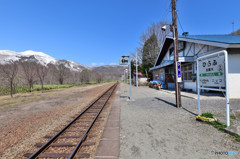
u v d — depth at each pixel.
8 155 3.05
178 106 6.30
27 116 6.30
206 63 4.36
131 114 5.64
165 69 17.48
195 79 10.85
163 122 4.45
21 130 4.52
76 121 5.20
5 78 15.98
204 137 3.26
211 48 9.05
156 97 10.04
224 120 4.22
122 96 11.88
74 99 11.50
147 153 2.70
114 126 4.29
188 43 12.11
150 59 28.81
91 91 18.97
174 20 6.43
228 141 3.01
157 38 27.81
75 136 3.75
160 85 16.19
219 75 3.84
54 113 6.69
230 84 7.98
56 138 3.66
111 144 3.12
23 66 17.94
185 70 12.80
